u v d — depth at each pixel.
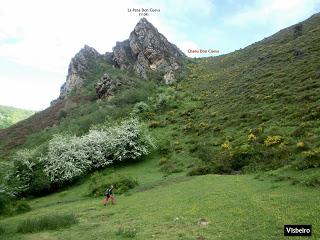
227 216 18.17
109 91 87.25
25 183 42.00
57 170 42.81
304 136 33.28
